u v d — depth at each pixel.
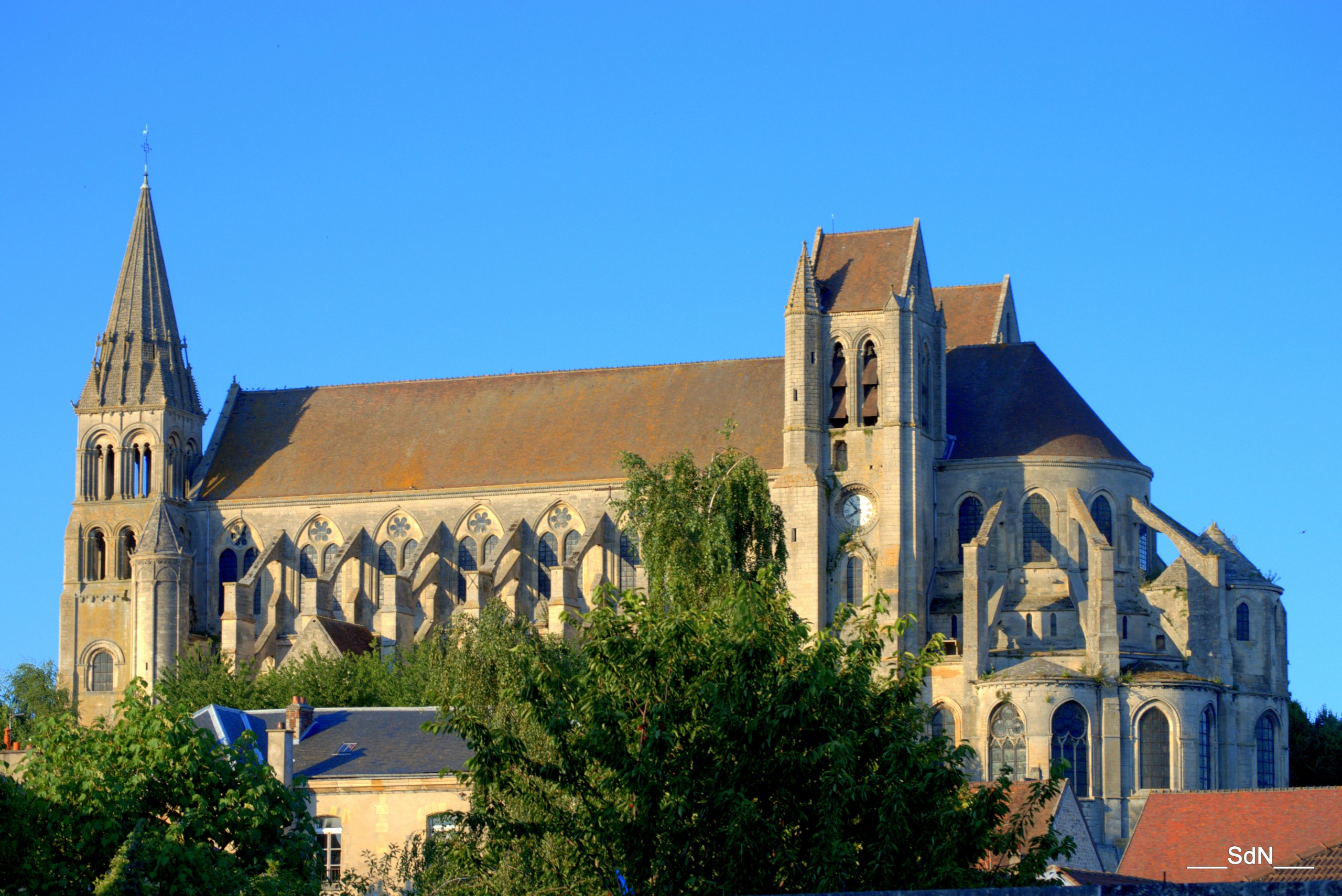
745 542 155.88
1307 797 142.62
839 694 86.75
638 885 83.31
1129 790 187.38
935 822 83.06
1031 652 198.38
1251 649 198.88
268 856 95.00
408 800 133.25
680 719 86.56
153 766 93.88
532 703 89.69
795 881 82.12
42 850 88.75
